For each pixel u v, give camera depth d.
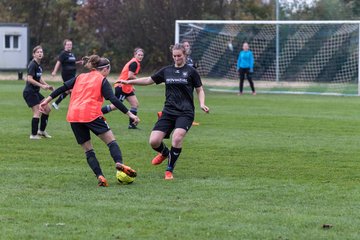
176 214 13.62
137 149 22.59
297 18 77.00
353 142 24.78
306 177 17.92
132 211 13.83
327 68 61.97
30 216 13.38
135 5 75.62
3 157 20.77
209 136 26.22
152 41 76.69
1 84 59.34
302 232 12.42
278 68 61.06
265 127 29.48
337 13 75.88
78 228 12.54
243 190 16.11
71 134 26.31
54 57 82.94
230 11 76.75
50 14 84.12
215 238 11.99
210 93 53.12
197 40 62.88
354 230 12.59
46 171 18.41
